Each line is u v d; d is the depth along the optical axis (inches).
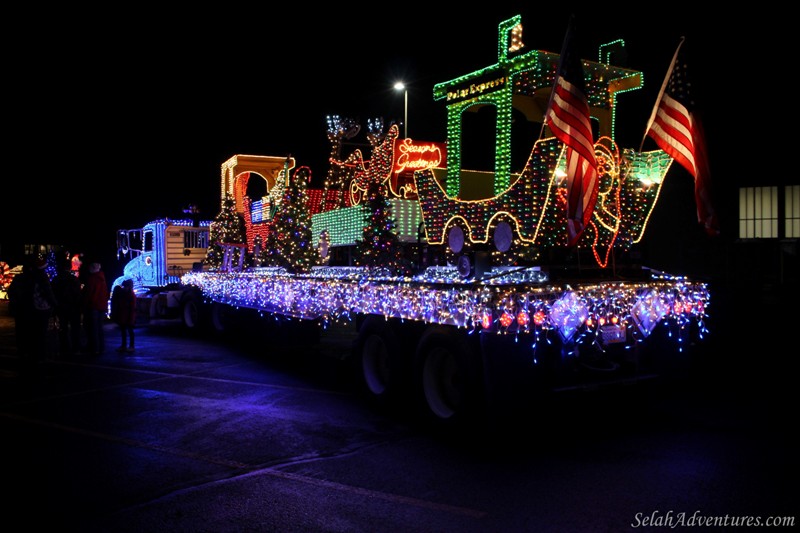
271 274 450.9
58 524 174.9
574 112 232.4
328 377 385.4
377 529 169.6
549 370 250.8
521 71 272.1
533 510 180.4
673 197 558.6
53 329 585.9
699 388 330.3
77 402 321.4
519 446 241.8
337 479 208.1
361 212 395.5
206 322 578.9
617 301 261.9
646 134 282.2
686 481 199.9
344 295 335.3
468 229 298.0
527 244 266.5
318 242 475.8
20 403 320.2
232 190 595.5
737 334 441.4
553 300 239.9
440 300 255.9
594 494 191.3
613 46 317.1
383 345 310.7
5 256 1315.2
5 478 211.5
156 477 211.3
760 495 187.5
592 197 238.7
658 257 561.6
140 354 484.1
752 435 248.2
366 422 280.1
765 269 521.0
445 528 169.6
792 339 433.1
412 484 202.7
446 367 266.8
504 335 238.2
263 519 177.0
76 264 627.5
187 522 175.5
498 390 237.0
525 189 263.3
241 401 321.4
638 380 274.7
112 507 186.5
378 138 378.6
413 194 406.3
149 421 283.1
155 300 636.7
